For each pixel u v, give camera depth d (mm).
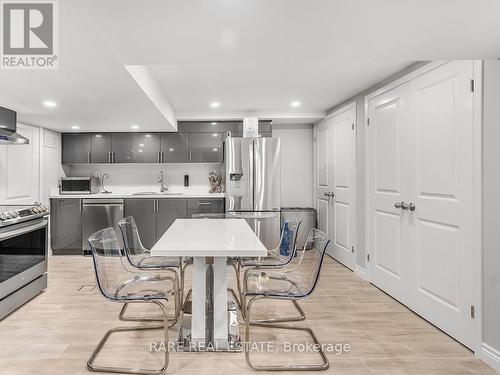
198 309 2076
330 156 4586
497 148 1866
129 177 5316
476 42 1706
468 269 2084
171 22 1493
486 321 1946
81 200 4684
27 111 3479
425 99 2518
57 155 4879
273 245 4504
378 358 1991
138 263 2619
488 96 1929
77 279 3521
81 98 2945
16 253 2686
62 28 1574
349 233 3938
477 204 1999
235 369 1863
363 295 3059
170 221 4797
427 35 1627
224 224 2762
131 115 3748
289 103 4328
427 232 2494
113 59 1984
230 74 3115
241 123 4941
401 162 2840
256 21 1486
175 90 3666
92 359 1933
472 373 1841
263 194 4539
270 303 2861
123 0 1293
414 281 2662
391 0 1296
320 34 1625
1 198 3707
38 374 1809
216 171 5363
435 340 2213
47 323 2447
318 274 1883
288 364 1909
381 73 3041
